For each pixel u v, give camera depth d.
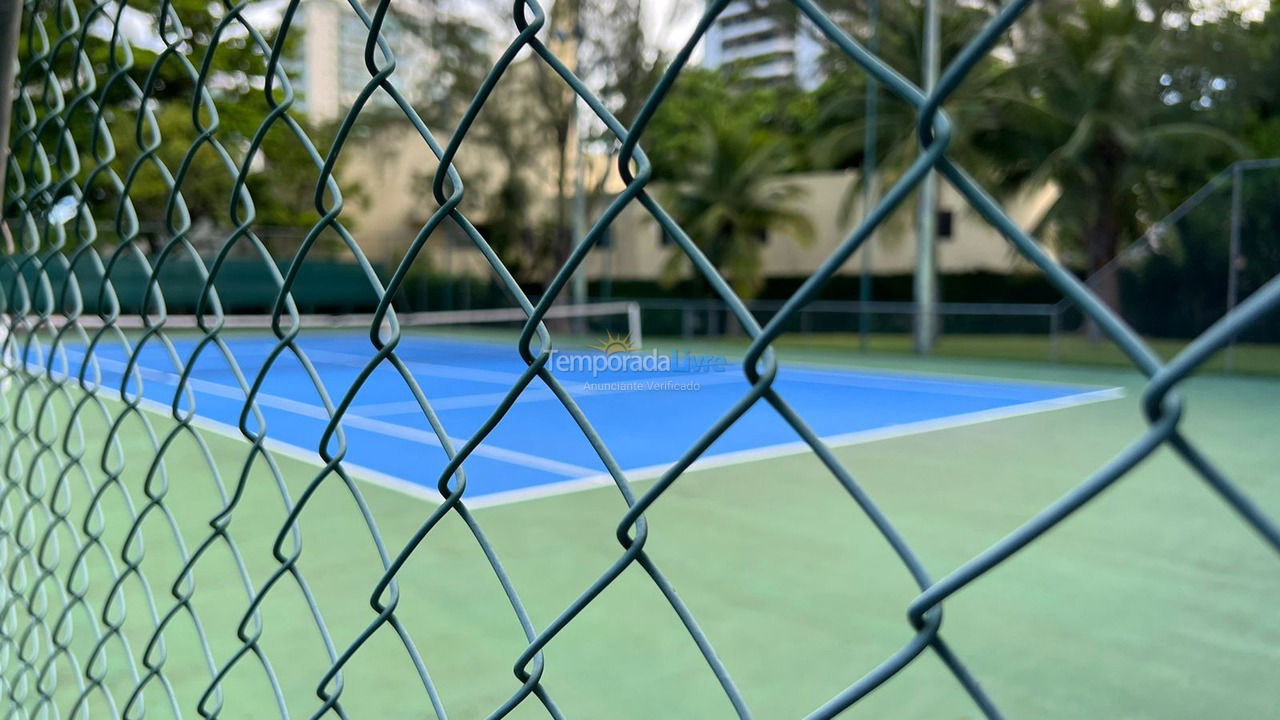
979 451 6.82
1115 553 4.07
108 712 2.47
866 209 18.72
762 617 3.28
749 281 24.83
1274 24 20.95
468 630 3.13
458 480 0.80
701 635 0.61
